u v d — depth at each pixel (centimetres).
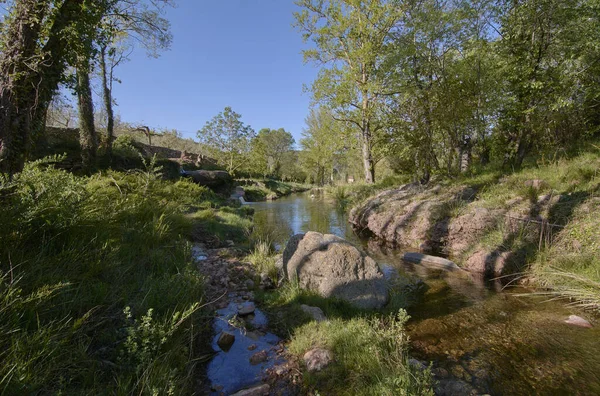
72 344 216
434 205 785
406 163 1323
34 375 168
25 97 391
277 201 2095
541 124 763
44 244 306
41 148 1064
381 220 905
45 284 246
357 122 1611
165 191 986
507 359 277
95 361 210
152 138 3362
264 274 473
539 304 393
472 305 397
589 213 501
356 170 2661
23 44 380
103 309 267
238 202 1648
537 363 270
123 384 191
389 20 1320
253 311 361
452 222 679
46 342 188
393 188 1220
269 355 279
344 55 1620
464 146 1020
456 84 869
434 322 351
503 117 864
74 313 250
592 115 848
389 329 296
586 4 682
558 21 710
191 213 935
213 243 664
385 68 1082
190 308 283
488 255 543
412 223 788
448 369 262
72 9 427
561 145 863
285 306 371
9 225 285
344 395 223
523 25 757
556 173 671
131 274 349
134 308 278
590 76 755
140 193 746
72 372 196
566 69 743
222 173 1889
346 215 1298
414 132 972
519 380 248
